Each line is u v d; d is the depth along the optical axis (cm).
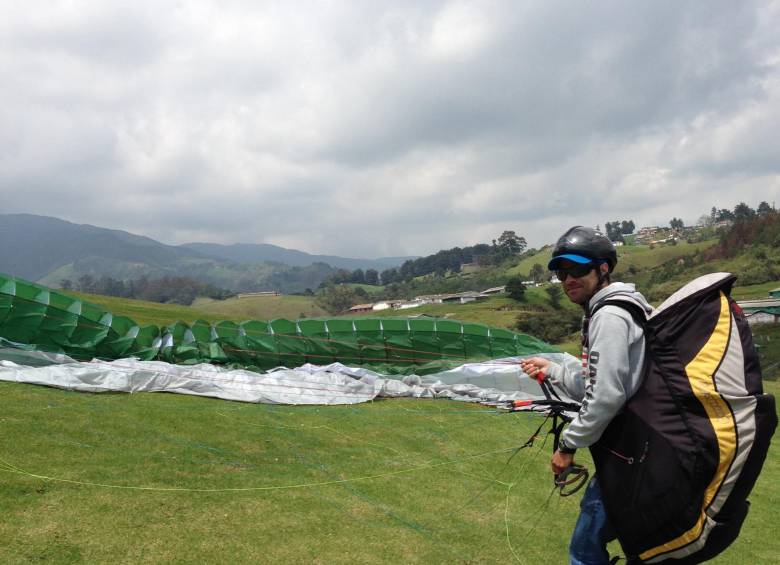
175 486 591
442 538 559
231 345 1317
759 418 294
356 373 1282
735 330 308
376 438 878
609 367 308
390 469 744
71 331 1180
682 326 312
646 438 307
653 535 309
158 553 457
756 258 8762
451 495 682
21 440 648
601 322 317
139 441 710
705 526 298
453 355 1480
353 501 619
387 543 529
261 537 507
